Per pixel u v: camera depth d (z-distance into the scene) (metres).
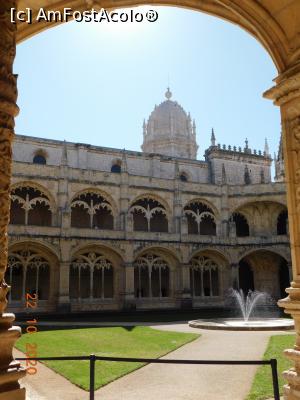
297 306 6.36
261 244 50.78
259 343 18.86
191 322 28.25
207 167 62.69
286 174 7.15
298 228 6.84
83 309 43.72
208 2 8.21
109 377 11.98
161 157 58.94
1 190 5.15
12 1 5.64
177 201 51.03
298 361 6.27
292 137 7.15
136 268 52.22
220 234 52.44
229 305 49.97
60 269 42.53
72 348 17.41
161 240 48.22
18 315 38.59
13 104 5.38
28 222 48.78
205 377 12.15
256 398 9.48
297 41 7.15
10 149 5.35
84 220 51.81
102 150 55.12
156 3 8.19
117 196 48.44
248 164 64.75
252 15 7.43
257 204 54.12
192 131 76.56
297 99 7.09
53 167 45.94
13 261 41.31
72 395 10.11
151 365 13.97
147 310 45.22
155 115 76.00
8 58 5.47
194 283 54.22
